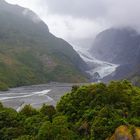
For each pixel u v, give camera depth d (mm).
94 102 51469
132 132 40031
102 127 43125
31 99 176750
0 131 48969
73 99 55531
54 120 48312
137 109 46438
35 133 47000
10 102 160250
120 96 50781
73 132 45594
